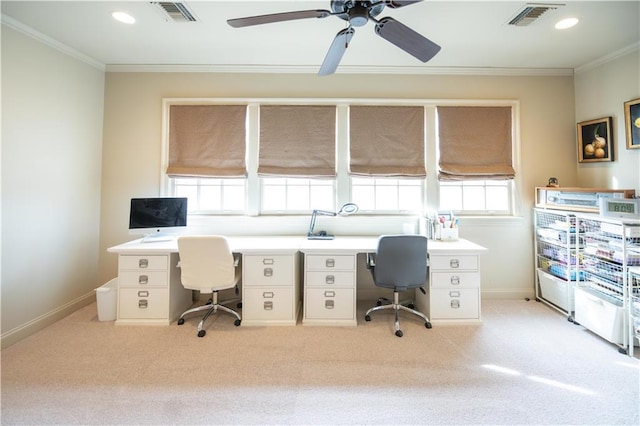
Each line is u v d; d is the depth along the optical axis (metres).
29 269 2.32
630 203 2.12
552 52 2.70
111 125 3.02
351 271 2.48
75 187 2.72
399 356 2.03
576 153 3.07
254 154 3.08
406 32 1.65
